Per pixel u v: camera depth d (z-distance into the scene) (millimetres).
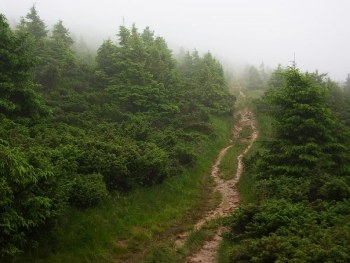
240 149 30922
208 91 44344
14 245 9125
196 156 23359
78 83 29609
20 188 9305
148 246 12164
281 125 17312
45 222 10273
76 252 10711
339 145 16500
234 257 9680
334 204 12008
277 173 16672
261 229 10844
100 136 19844
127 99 28344
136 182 16703
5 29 18781
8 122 16203
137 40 35188
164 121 29219
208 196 19047
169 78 36406
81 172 14828
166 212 15445
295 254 8102
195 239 12609
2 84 17344
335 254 7738
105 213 13273
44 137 16828
